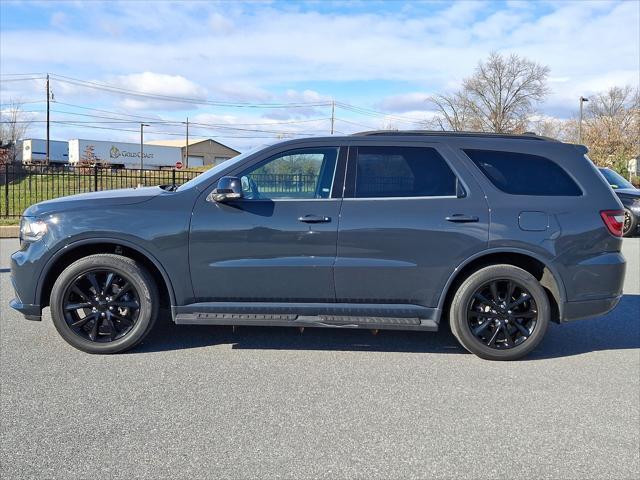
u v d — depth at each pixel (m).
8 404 3.52
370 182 4.41
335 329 5.31
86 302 4.41
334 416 3.45
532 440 3.20
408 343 4.94
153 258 4.30
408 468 2.88
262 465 2.87
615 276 4.46
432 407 3.61
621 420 3.48
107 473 2.76
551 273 4.41
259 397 3.71
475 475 2.83
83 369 4.13
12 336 4.85
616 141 49.41
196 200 4.36
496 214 4.35
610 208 4.48
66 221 4.30
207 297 4.39
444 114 57.81
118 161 63.34
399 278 4.35
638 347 4.96
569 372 4.30
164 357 4.44
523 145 4.55
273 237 4.30
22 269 4.34
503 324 4.48
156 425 3.28
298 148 4.46
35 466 2.81
